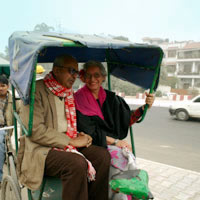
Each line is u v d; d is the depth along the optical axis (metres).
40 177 1.78
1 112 3.23
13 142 5.37
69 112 2.09
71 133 2.07
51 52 2.55
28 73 1.62
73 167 1.68
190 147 6.20
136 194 1.65
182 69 43.59
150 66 2.40
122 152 2.17
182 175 4.16
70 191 1.68
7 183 2.47
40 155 1.81
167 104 20.77
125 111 2.46
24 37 1.92
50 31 2.35
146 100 2.38
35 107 1.89
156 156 5.40
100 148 2.09
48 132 1.86
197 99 10.56
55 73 2.05
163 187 3.69
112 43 1.73
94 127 2.25
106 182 1.98
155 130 8.44
